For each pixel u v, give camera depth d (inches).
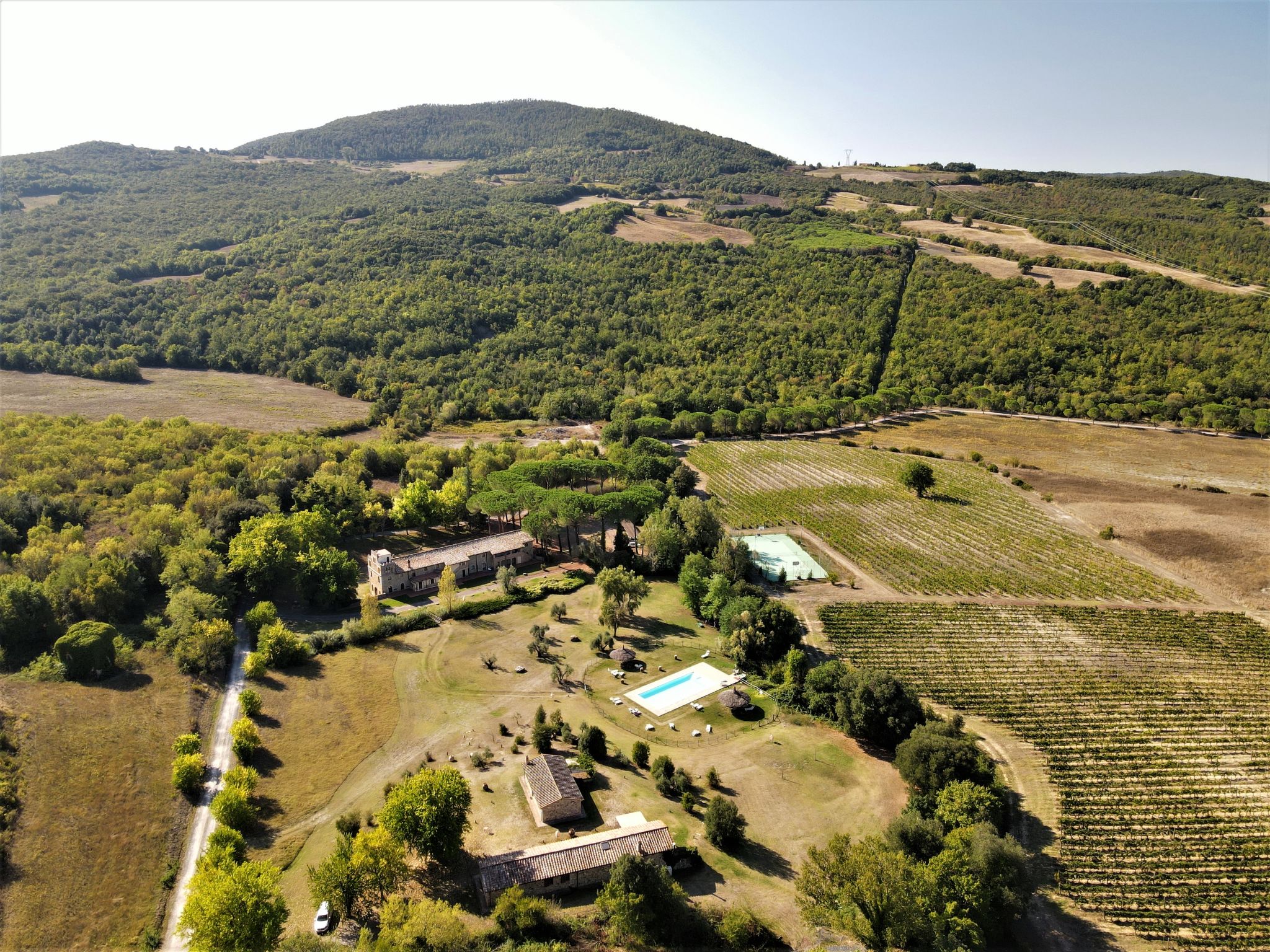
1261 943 2635.3
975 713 3966.5
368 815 2982.3
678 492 6924.2
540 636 4547.2
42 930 2425.0
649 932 2476.6
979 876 2620.6
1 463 5772.6
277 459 6683.1
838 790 3361.2
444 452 7411.4
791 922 2625.5
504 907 2452.0
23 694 3558.1
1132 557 5861.2
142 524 5216.5
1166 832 3154.5
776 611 4429.1
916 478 7194.9
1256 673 4320.9
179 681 3937.0
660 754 3577.8
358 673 4175.7
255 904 2313.0
